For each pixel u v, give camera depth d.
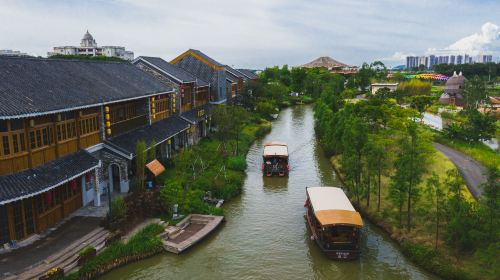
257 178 32.38
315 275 18.09
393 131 37.25
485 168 30.78
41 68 21.52
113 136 24.97
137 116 28.84
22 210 17.25
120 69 31.27
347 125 31.44
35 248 16.84
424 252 18.56
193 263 18.81
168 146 32.69
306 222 23.50
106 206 21.72
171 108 35.84
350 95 83.81
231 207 26.02
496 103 64.00
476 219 17.53
